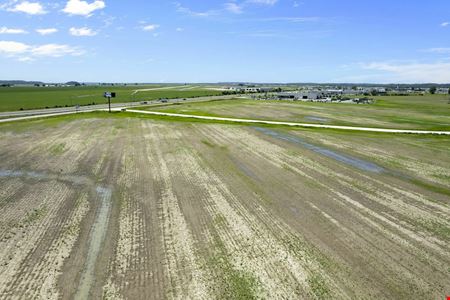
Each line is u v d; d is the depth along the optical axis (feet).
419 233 58.44
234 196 75.10
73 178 87.45
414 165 102.17
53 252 51.55
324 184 83.66
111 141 133.59
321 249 52.80
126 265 48.19
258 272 46.55
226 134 152.56
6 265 47.91
